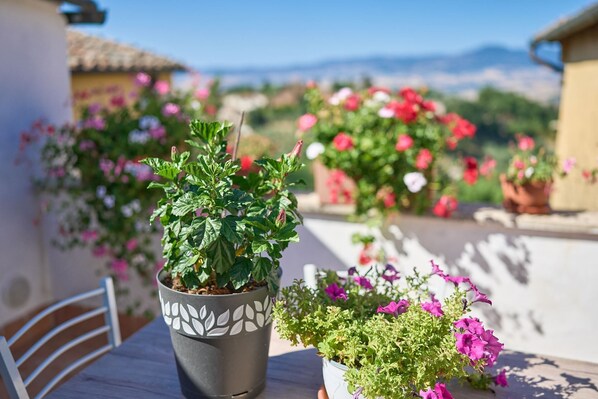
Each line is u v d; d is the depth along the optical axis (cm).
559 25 480
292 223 127
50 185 354
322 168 297
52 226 370
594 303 264
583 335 269
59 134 367
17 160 347
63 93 398
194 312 125
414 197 285
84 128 337
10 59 341
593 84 462
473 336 115
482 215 273
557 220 262
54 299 384
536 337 279
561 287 269
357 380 113
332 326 124
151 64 692
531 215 272
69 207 358
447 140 287
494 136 2191
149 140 329
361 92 299
